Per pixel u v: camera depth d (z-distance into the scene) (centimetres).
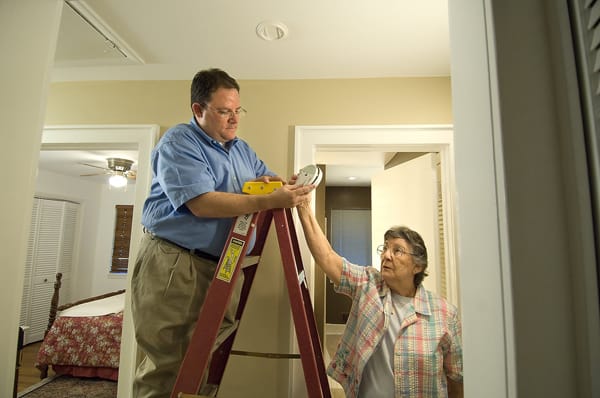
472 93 45
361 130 159
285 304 151
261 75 164
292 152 161
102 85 170
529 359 35
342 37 133
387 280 129
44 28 85
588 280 34
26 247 79
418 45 138
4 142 80
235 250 85
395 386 111
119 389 143
